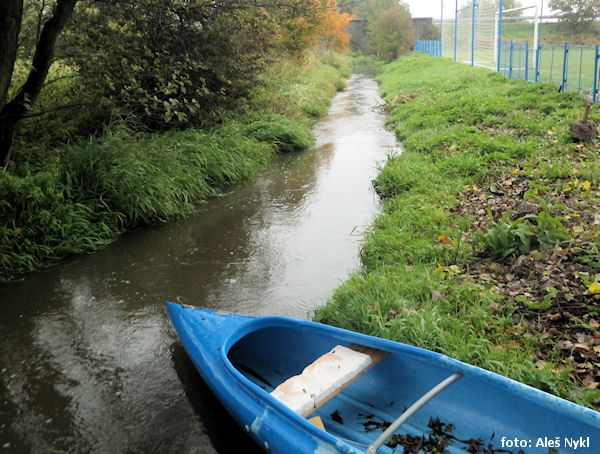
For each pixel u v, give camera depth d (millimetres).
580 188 6961
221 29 11188
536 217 5672
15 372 4559
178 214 8391
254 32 12219
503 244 5457
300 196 9047
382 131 14398
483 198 7223
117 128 9602
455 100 14898
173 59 10188
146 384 4289
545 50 17828
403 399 3680
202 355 3992
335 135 14273
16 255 6539
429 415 3510
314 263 6316
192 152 9953
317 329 3963
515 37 29922
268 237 7277
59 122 9750
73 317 5438
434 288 4902
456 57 30188
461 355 3867
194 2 10656
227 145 10938
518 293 4707
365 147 12461
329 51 33594
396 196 8023
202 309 4703
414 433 3461
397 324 4316
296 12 12844
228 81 11352
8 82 7125
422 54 40875
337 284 5734
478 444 3229
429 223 6566
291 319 4082
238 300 5547
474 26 25281
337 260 6348
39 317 5484
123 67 9445
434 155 9758
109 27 9688
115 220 7773
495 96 14305
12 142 8266
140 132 10102
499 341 4074
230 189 9805
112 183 7938
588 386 3494
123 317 5379
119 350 4797
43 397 4211
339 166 10859
